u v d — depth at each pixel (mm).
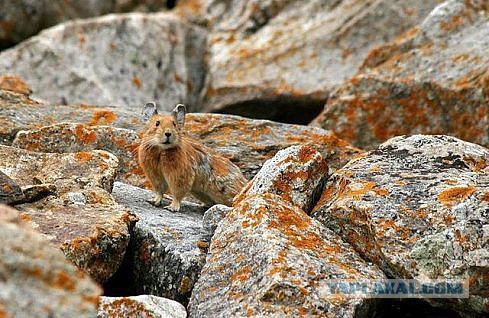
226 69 30641
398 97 25609
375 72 26281
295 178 16562
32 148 20984
